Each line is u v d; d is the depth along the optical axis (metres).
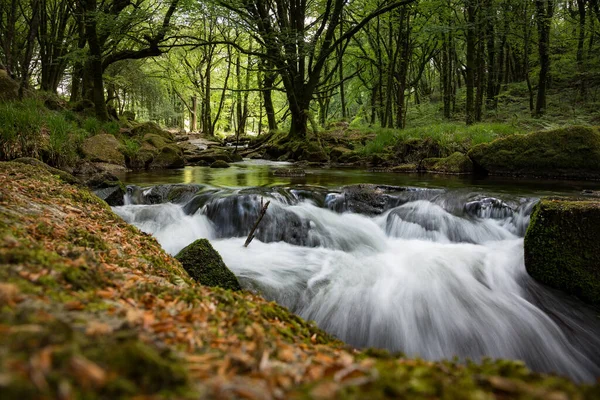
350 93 35.09
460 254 5.81
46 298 1.42
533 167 11.32
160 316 1.57
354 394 0.96
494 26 19.41
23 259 1.79
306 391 0.97
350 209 8.01
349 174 12.50
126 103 42.47
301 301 4.34
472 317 4.09
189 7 14.66
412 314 4.07
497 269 5.18
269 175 12.09
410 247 6.34
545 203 4.83
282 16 17.94
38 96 16.20
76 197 4.34
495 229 6.76
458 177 11.52
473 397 0.98
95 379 0.86
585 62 18.98
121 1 17.12
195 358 1.20
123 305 1.63
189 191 8.27
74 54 15.78
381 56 25.22
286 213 6.92
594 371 3.66
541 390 1.02
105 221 3.91
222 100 34.72
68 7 19.92
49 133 11.11
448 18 20.03
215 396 0.95
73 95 23.00
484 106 21.33
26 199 3.45
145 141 16.42
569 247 4.53
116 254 2.92
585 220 4.46
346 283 4.71
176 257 3.99
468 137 14.49
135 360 0.98
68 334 1.03
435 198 7.87
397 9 20.48
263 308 2.31
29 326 1.04
